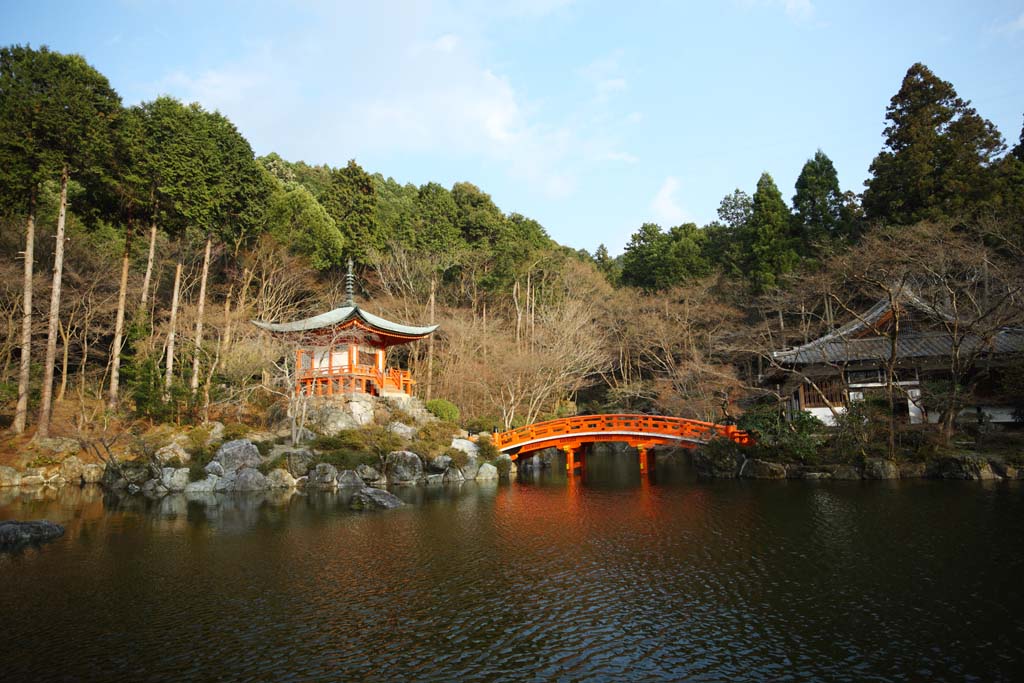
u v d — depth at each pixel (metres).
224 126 43.09
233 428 33.50
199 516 23.92
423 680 10.54
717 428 34.88
